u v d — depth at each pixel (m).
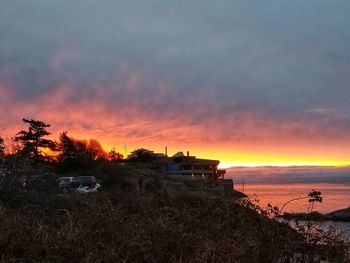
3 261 5.75
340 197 61.84
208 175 91.06
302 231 6.05
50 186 15.70
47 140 55.62
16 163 14.81
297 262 5.89
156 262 5.67
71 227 6.43
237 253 5.71
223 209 6.45
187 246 5.85
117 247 5.89
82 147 70.50
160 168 92.88
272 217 6.32
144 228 6.11
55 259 5.86
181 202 7.08
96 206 6.91
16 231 6.47
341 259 5.89
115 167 61.38
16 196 12.81
